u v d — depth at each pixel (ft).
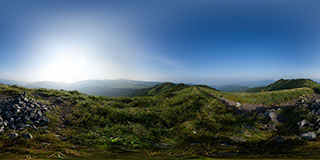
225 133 48.14
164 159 28.04
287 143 36.22
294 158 26.63
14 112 44.01
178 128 53.26
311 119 47.16
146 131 47.91
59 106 59.41
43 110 50.75
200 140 42.91
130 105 81.51
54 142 34.01
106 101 81.15
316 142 33.99
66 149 30.60
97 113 57.11
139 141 39.14
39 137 35.42
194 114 67.10
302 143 34.45
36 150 28.91
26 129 38.42
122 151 32.01
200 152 32.91
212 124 55.77
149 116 61.05
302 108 59.57
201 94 93.97
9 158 25.11
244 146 38.11
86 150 31.37
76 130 43.45
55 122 46.68
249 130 50.80
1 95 56.75
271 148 34.50
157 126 54.34
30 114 45.01
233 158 28.60
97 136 40.14
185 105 78.54
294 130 44.47
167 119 60.95
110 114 57.21
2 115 42.78
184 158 28.81
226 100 85.87
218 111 69.77
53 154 27.61
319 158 25.91
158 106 80.59
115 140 37.88
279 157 27.73
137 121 55.93
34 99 56.85
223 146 37.91
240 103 82.23
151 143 38.99
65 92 80.89
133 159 27.61
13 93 59.06
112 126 48.55
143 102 87.97
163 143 39.68
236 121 59.36
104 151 31.37
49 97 66.44
